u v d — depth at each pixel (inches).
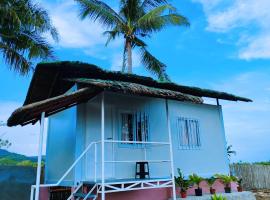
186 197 378.9
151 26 657.6
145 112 402.3
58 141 390.0
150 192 356.5
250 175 647.1
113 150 359.9
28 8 489.4
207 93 445.4
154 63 692.7
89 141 340.8
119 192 329.7
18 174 408.2
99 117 356.8
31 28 514.0
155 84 394.3
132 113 389.1
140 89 294.5
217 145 479.5
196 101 349.4
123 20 694.5
